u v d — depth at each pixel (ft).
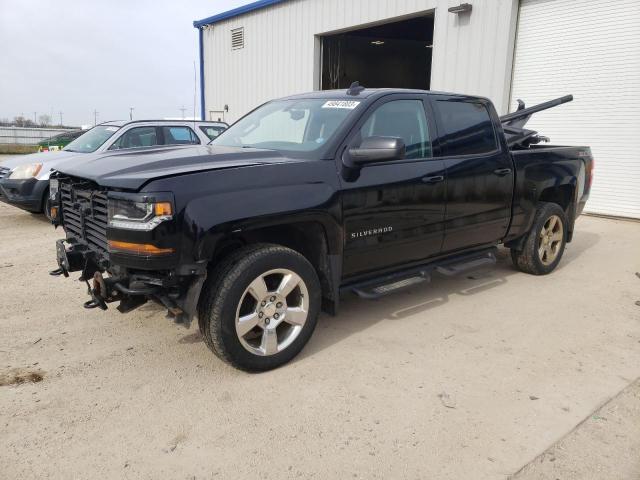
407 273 14.38
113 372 11.44
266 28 53.06
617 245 24.18
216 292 10.52
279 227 11.95
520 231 17.63
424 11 38.27
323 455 8.75
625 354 12.67
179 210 9.82
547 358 12.41
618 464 8.63
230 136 15.33
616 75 30.04
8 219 29.17
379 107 13.37
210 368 11.67
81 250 12.18
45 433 9.25
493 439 9.24
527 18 33.30
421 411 10.08
